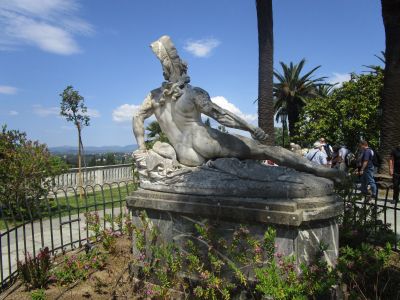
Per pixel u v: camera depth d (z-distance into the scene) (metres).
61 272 4.48
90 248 5.44
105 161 24.75
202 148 4.15
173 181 4.12
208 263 3.84
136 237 4.23
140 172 4.47
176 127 4.39
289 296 2.85
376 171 14.01
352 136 23.00
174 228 4.04
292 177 3.67
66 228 7.59
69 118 13.51
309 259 3.41
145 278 4.21
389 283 3.66
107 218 5.53
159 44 4.29
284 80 31.19
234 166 3.93
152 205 4.11
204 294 3.63
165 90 4.32
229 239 3.71
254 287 3.55
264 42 12.73
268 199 3.57
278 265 3.35
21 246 6.31
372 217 5.13
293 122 31.89
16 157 8.47
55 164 9.70
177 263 3.84
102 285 4.37
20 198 8.30
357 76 24.14
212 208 3.70
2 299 4.09
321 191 3.65
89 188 14.22
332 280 2.91
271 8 12.78
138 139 4.57
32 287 4.35
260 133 3.95
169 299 3.85
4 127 8.84
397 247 5.09
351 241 4.76
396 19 12.39
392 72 12.57
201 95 4.12
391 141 12.63
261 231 3.52
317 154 10.57
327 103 24.09
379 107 22.17
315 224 3.45
